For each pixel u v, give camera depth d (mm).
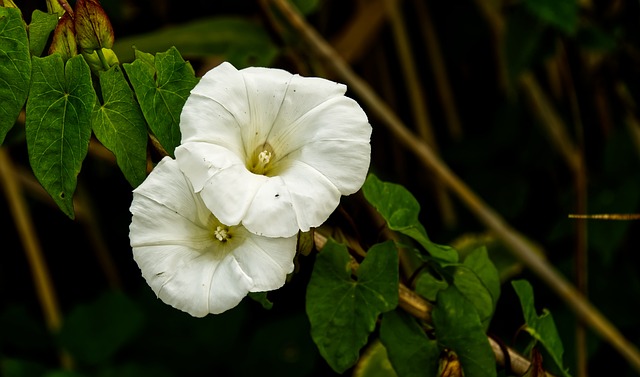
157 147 591
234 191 557
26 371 912
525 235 1032
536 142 1022
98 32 585
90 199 1078
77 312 915
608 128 997
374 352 693
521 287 628
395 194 621
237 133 576
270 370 895
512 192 1015
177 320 934
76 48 587
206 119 567
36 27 590
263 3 812
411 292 621
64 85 581
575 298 851
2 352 1011
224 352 918
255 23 820
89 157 1061
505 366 631
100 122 582
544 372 625
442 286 637
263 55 822
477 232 1021
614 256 952
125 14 959
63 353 973
